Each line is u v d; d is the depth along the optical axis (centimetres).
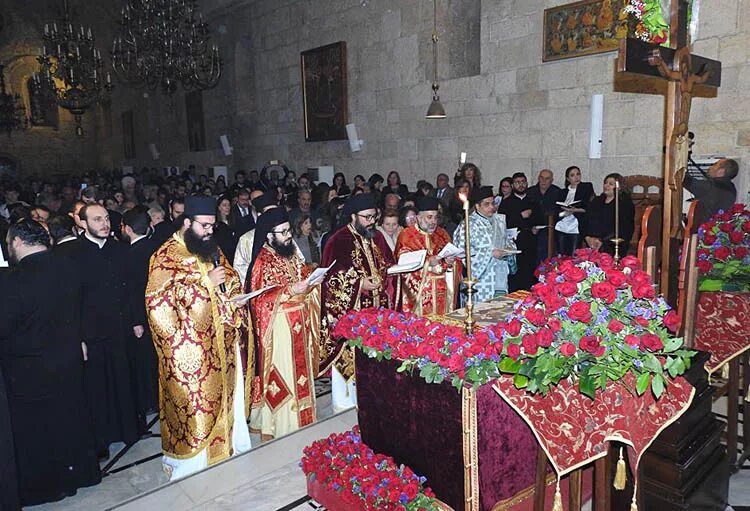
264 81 1573
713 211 527
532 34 901
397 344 287
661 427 247
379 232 519
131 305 464
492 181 994
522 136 934
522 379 232
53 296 360
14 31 2311
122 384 441
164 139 2228
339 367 472
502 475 274
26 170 2400
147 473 407
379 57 1195
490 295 557
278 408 430
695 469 290
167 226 565
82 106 1170
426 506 275
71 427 371
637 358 226
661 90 757
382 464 301
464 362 252
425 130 1110
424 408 279
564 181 883
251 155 1683
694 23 307
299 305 428
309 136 1412
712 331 348
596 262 249
